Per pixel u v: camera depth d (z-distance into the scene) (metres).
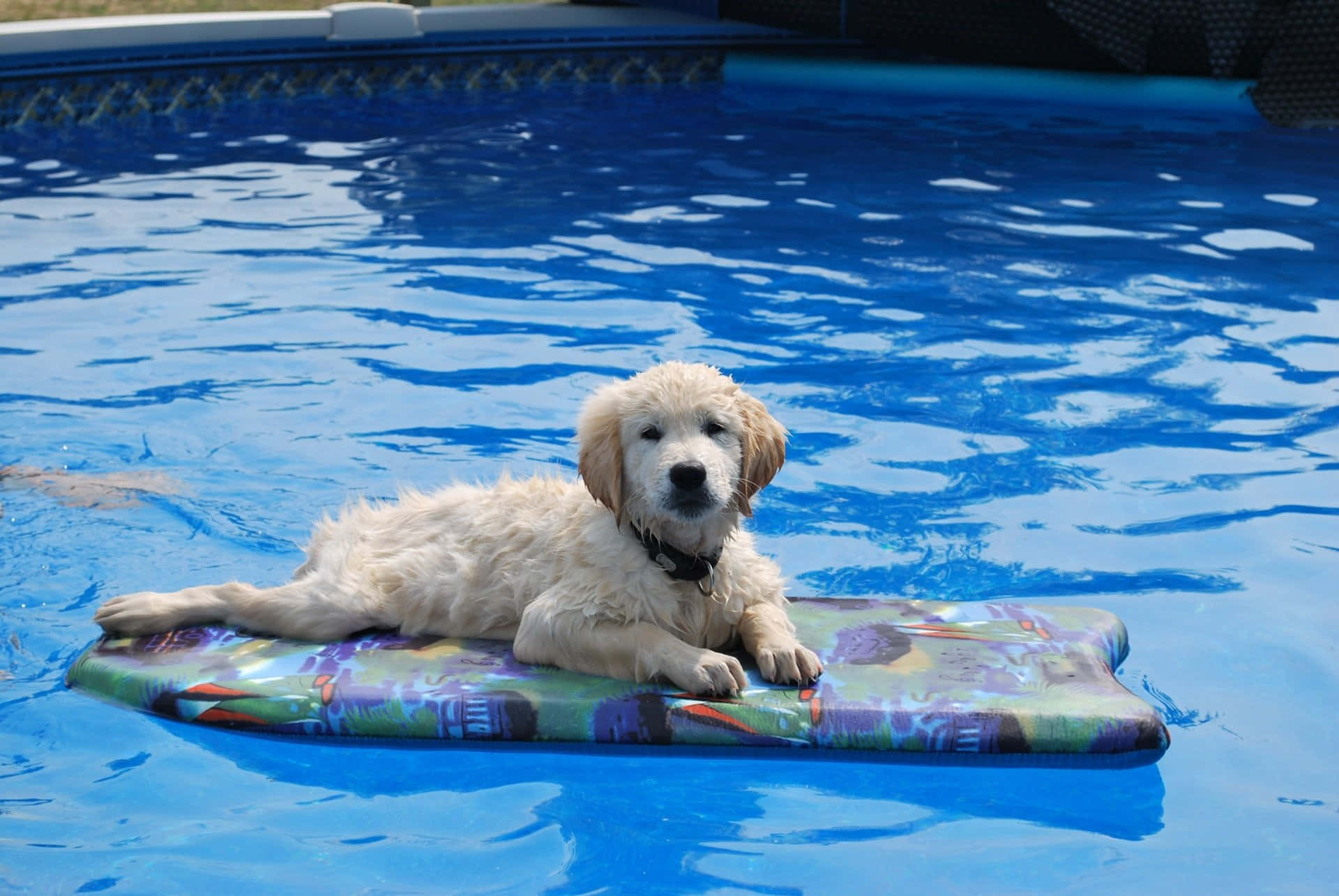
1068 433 8.19
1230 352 9.40
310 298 10.41
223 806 4.81
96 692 5.57
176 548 6.84
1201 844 4.59
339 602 5.78
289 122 16.33
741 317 10.04
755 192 13.43
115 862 4.43
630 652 5.26
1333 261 11.27
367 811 4.79
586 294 10.49
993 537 7.00
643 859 4.48
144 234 11.92
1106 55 17.30
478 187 13.55
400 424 8.24
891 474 7.68
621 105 17.50
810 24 18.59
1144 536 6.97
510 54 18.50
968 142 15.45
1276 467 7.71
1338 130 15.98
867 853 4.53
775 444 5.48
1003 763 5.09
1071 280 10.88
